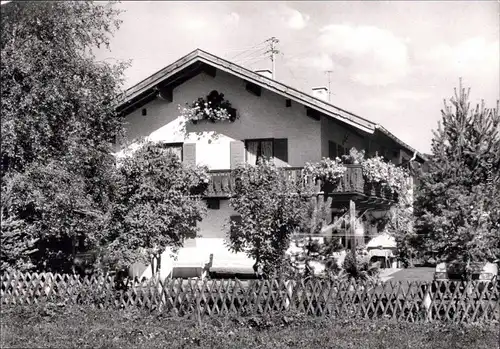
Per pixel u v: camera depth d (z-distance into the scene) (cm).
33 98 1461
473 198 1132
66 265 1530
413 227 1220
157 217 1427
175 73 1870
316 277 1163
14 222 1379
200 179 1739
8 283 1289
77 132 1491
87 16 1556
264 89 1928
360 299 1097
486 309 1053
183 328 1060
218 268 1780
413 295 1084
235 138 1947
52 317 1151
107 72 1557
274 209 1320
